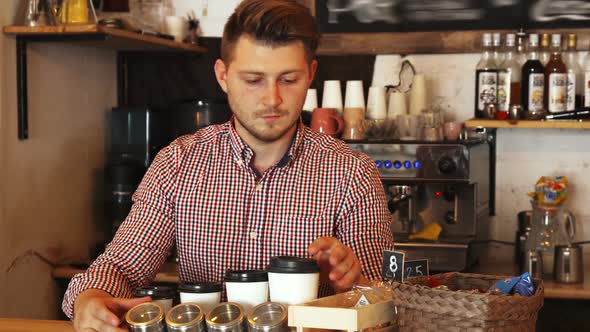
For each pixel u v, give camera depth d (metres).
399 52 3.74
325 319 1.51
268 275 1.64
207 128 2.16
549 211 3.38
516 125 3.36
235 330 1.56
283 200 2.04
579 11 3.55
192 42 3.85
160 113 3.72
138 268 2.02
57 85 3.39
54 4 3.06
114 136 3.66
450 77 3.76
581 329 3.10
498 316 1.45
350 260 1.78
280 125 1.81
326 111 3.55
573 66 3.56
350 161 2.07
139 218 2.07
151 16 3.93
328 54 3.82
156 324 1.59
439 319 1.48
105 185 3.76
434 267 3.30
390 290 1.62
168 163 2.09
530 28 3.60
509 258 3.74
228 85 1.85
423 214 3.49
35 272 3.25
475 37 3.66
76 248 3.55
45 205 3.32
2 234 3.03
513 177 3.73
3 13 3.03
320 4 3.79
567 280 3.24
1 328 1.92
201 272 2.09
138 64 3.97
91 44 3.53
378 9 3.74
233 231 2.06
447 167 3.32
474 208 3.43
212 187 2.06
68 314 1.91
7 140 3.05
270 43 1.74
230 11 3.90
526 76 3.45
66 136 3.47
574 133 3.67
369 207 2.05
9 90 3.07
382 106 3.68
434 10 3.69
